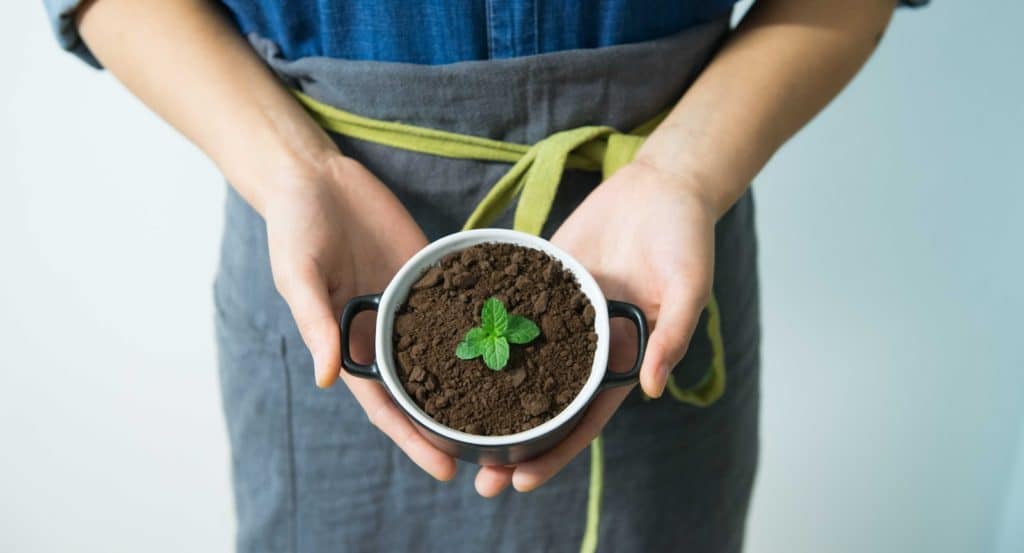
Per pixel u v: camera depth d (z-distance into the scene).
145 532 1.27
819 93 0.77
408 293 0.69
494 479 0.68
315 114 0.75
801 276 1.21
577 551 0.88
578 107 0.73
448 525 0.86
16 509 1.22
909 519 1.28
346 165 0.72
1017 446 1.20
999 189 1.11
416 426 0.67
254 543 0.88
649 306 0.69
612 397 0.69
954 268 1.16
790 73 0.75
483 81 0.71
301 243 0.67
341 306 0.69
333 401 0.82
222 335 0.85
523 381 0.67
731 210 0.82
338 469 0.84
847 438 1.27
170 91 0.74
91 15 0.75
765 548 1.33
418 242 0.72
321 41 0.73
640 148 0.73
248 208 0.79
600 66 0.72
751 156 0.73
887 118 1.11
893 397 1.24
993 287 1.16
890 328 1.21
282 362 0.81
